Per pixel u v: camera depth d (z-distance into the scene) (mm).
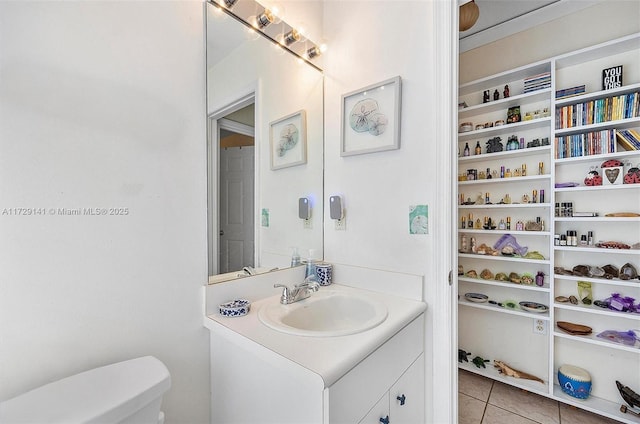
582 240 1771
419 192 1226
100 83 798
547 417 1676
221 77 1100
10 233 666
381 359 895
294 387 751
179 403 962
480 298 2127
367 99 1380
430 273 1197
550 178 1806
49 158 716
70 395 640
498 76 1992
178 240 965
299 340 832
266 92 1274
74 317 753
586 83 1772
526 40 2012
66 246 742
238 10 1154
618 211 1674
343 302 1275
